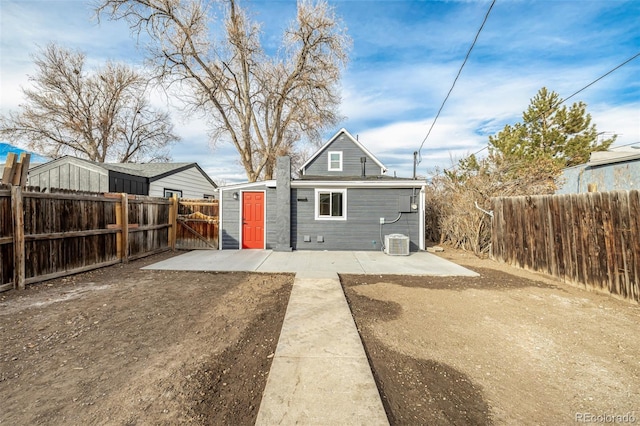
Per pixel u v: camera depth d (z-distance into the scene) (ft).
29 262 16.28
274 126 53.47
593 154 35.94
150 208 27.50
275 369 8.01
